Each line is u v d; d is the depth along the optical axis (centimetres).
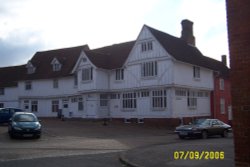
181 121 3681
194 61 3978
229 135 2877
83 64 4159
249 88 603
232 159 1241
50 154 1562
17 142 2098
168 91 3622
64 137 2473
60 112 4722
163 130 3281
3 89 5666
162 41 3719
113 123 3794
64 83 4738
